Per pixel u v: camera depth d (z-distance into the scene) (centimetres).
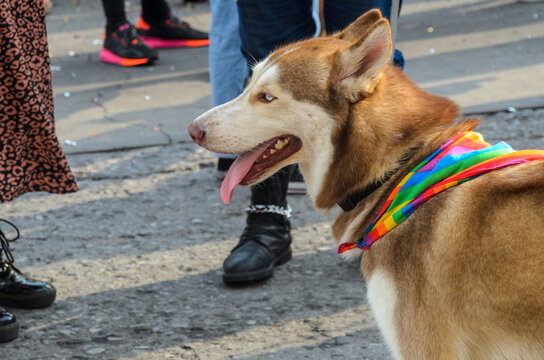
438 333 211
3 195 289
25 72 284
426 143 231
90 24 1004
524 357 204
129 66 770
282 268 364
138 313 324
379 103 235
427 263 211
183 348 295
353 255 250
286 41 334
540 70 673
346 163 238
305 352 289
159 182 485
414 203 216
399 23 921
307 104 241
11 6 288
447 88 635
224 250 387
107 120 597
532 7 949
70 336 306
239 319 317
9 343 301
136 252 387
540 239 195
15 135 291
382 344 293
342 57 234
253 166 261
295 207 441
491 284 202
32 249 392
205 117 258
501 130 531
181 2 1111
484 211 205
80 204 453
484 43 788
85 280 357
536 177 202
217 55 463
